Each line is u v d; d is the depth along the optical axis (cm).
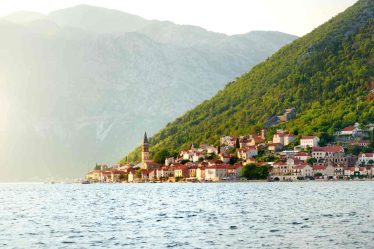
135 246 14262
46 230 17425
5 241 15288
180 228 17350
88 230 17300
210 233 16112
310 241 14462
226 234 15862
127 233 16462
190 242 14625
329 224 17562
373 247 13600
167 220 19688
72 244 14712
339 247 13625
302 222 18175
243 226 17500
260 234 15738
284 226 17300
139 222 19212
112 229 17425
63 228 17862
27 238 15775
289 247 13700
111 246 14338
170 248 13900
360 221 18238
